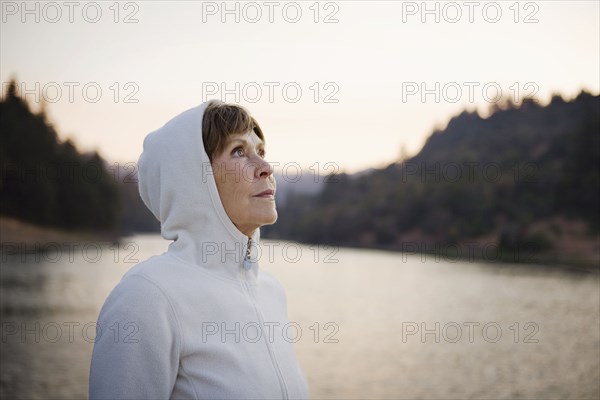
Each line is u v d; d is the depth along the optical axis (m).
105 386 1.44
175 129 1.66
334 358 15.45
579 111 69.62
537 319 23.00
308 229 77.25
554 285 35.09
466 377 13.50
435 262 54.03
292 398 1.67
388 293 32.41
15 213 58.44
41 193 60.31
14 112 63.81
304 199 84.50
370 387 12.45
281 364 1.67
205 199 1.63
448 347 17.39
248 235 1.76
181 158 1.63
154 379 1.45
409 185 76.62
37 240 53.84
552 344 17.70
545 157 65.12
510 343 18.02
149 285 1.50
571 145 62.03
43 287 26.70
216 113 1.70
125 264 40.69
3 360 12.32
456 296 30.83
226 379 1.53
